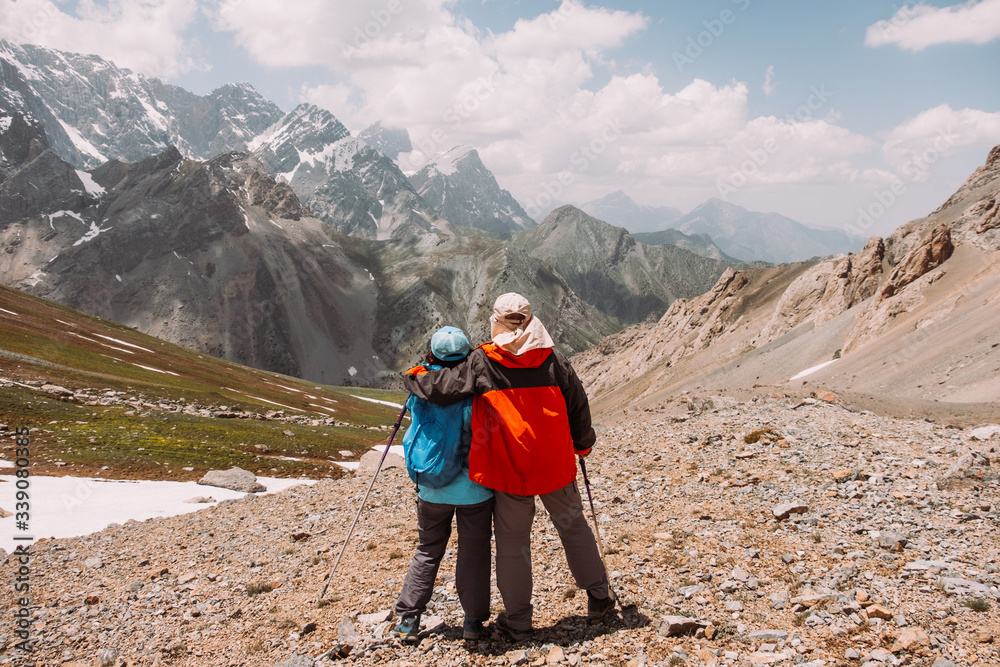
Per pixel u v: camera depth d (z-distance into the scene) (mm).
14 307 97062
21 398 44062
